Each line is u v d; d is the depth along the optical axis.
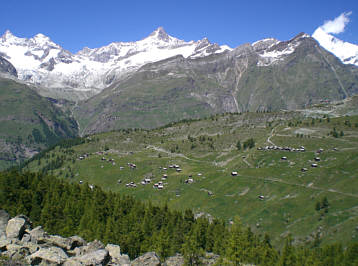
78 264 51.25
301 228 187.62
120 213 163.38
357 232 166.50
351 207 190.88
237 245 100.19
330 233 174.88
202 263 94.00
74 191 181.12
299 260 124.38
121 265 58.09
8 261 47.91
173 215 167.25
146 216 155.00
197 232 143.38
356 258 122.00
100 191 186.38
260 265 117.19
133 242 126.00
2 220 70.19
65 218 148.62
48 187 178.62
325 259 125.88
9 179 171.38
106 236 123.88
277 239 187.25
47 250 52.78
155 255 64.50
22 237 64.50
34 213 148.50
